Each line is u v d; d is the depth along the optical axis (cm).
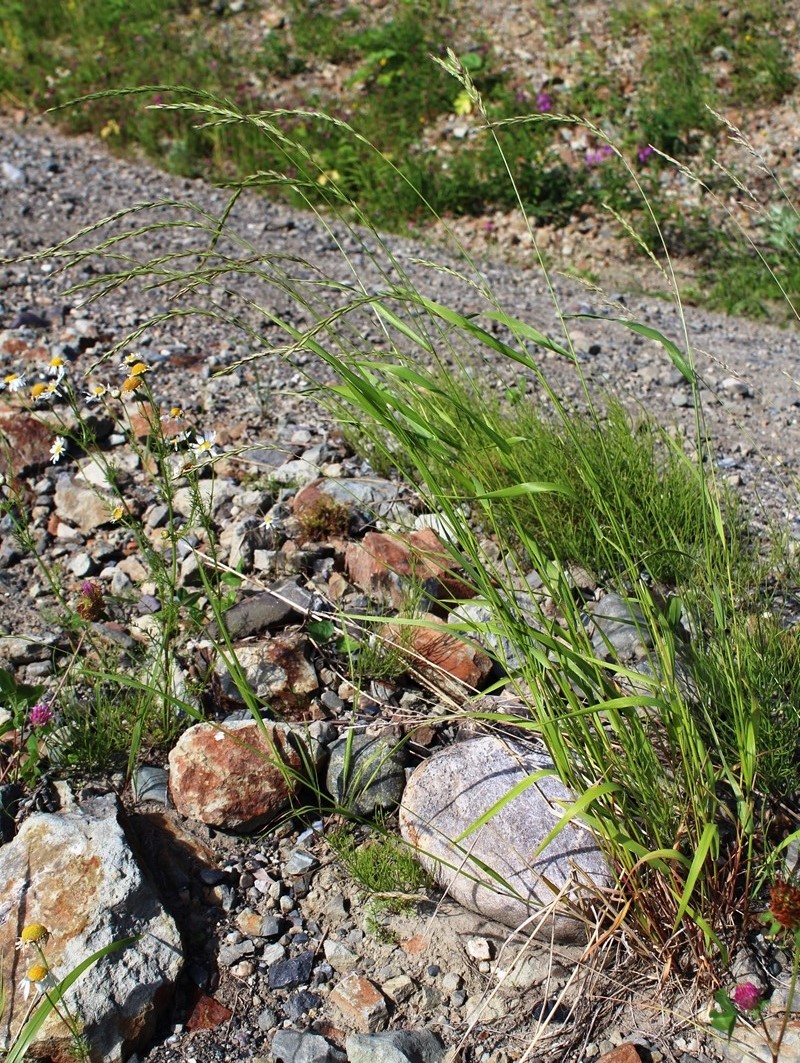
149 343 168
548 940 85
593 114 299
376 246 260
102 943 83
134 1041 81
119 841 88
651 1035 81
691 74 302
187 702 100
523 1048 81
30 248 215
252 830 94
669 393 180
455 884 88
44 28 358
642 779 84
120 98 316
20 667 106
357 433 134
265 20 356
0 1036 79
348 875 92
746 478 143
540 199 280
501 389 162
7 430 131
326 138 301
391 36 330
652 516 112
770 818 89
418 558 111
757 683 93
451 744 98
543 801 89
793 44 312
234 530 118
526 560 114
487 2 346
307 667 103
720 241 260
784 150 282
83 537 122
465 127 301
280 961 86
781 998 82
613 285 252
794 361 208
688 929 83
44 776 96
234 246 240
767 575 112
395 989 84
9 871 86
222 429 140
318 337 184
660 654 86
